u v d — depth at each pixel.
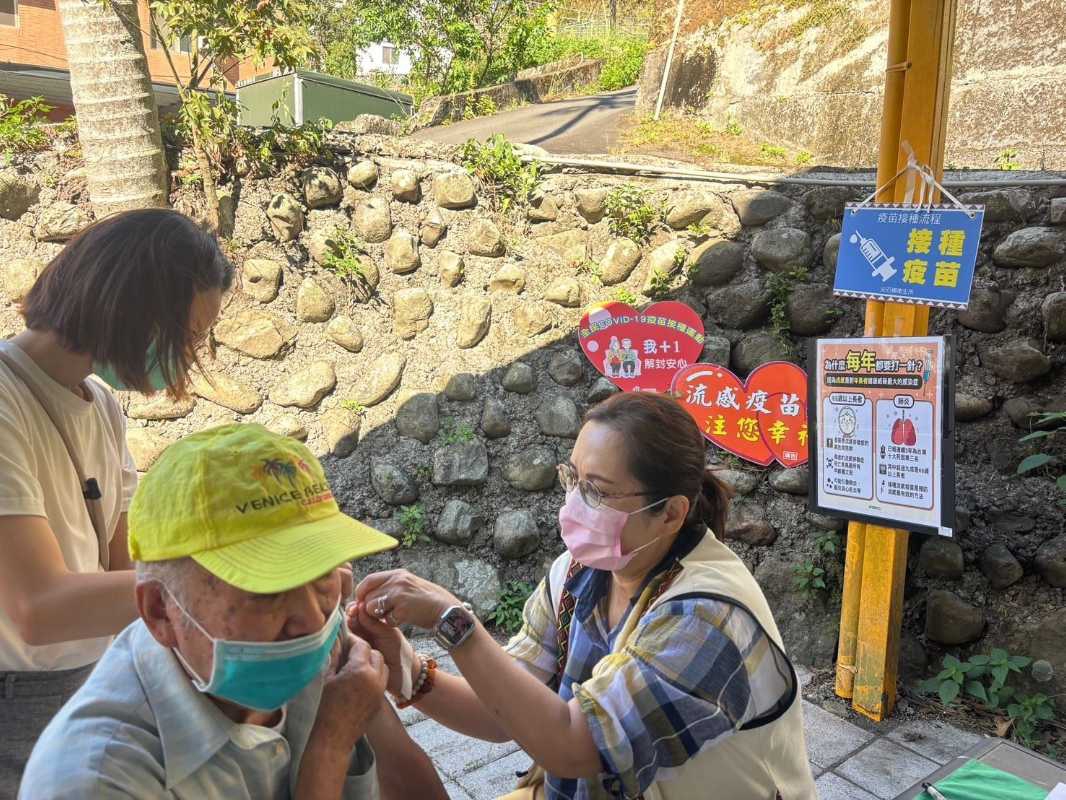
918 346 2.64
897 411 2.72
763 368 3.61
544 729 1.23
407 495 3.84
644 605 1.38
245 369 3.82
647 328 3.84
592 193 4.00
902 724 3.02
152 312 1.33
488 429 3.96
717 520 1.53
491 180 4.09
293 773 1.05
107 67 3.38
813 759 2.80
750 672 1.27
